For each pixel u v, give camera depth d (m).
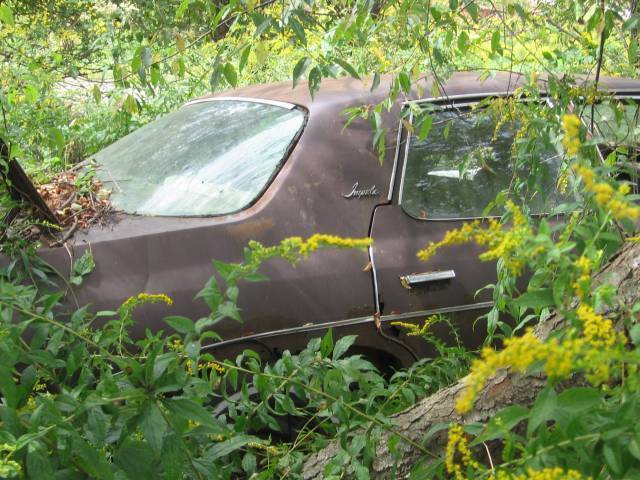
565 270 1.61
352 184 3.43
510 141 3.82
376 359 3.45
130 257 3.10
